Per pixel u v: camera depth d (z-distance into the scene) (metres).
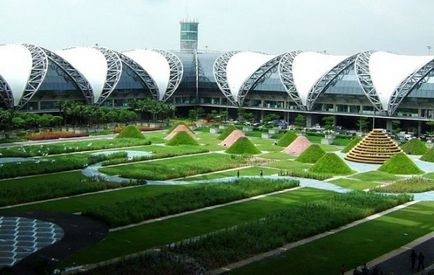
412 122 191.12
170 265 63.97
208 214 88.00
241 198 98.38
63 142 161.00
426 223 85.94
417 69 183.25
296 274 64.06
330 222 81.75
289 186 108.50
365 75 191.25
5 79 179.00
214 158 139.25
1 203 89.94
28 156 134.88
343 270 64.38
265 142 172.25
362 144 144.62
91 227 79.81
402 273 64.94
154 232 78.19
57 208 89.31
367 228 82.56
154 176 113.44
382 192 106.62
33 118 173.00
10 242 72.94
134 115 199.12
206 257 67.19
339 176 122.69
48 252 69.56
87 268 64.12
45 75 187.25
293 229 77.75
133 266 63.41
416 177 120.56
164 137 176.88
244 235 74.88
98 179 108.38
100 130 186.88
